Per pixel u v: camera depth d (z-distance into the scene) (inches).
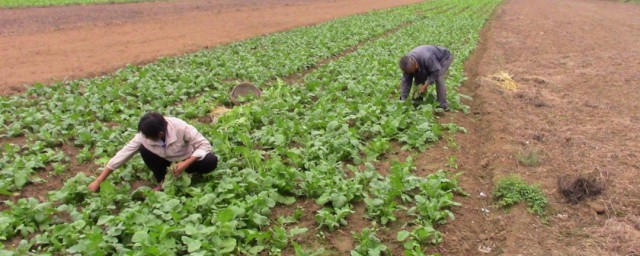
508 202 255.9
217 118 346.9
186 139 247.3
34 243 208.2
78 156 290.2
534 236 231.5
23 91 437.7
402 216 242.2
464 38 759.7
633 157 308.7
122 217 210.4
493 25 978.7
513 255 217.3
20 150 303.9
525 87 491.2
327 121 337.7
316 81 439.8
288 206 247.0
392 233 229.6
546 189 269.3
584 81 513.7
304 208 246.4
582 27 966.4
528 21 1059.9
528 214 248.4
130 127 333.1
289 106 378.6
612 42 773.3
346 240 224.4
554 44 751.7
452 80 468.8
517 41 778.8
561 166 296.8
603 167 294.2
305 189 253.6
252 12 1063.6
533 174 287.1
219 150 282.7
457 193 266.5
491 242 230.4
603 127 365.1
